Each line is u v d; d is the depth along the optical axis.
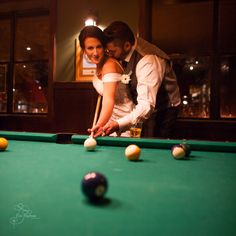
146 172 1.05
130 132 2.33
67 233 0.53
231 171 1.09
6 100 5.27
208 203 0.72
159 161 1.26
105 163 1.20
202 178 0.98
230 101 3.98
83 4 4.28
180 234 0.53
